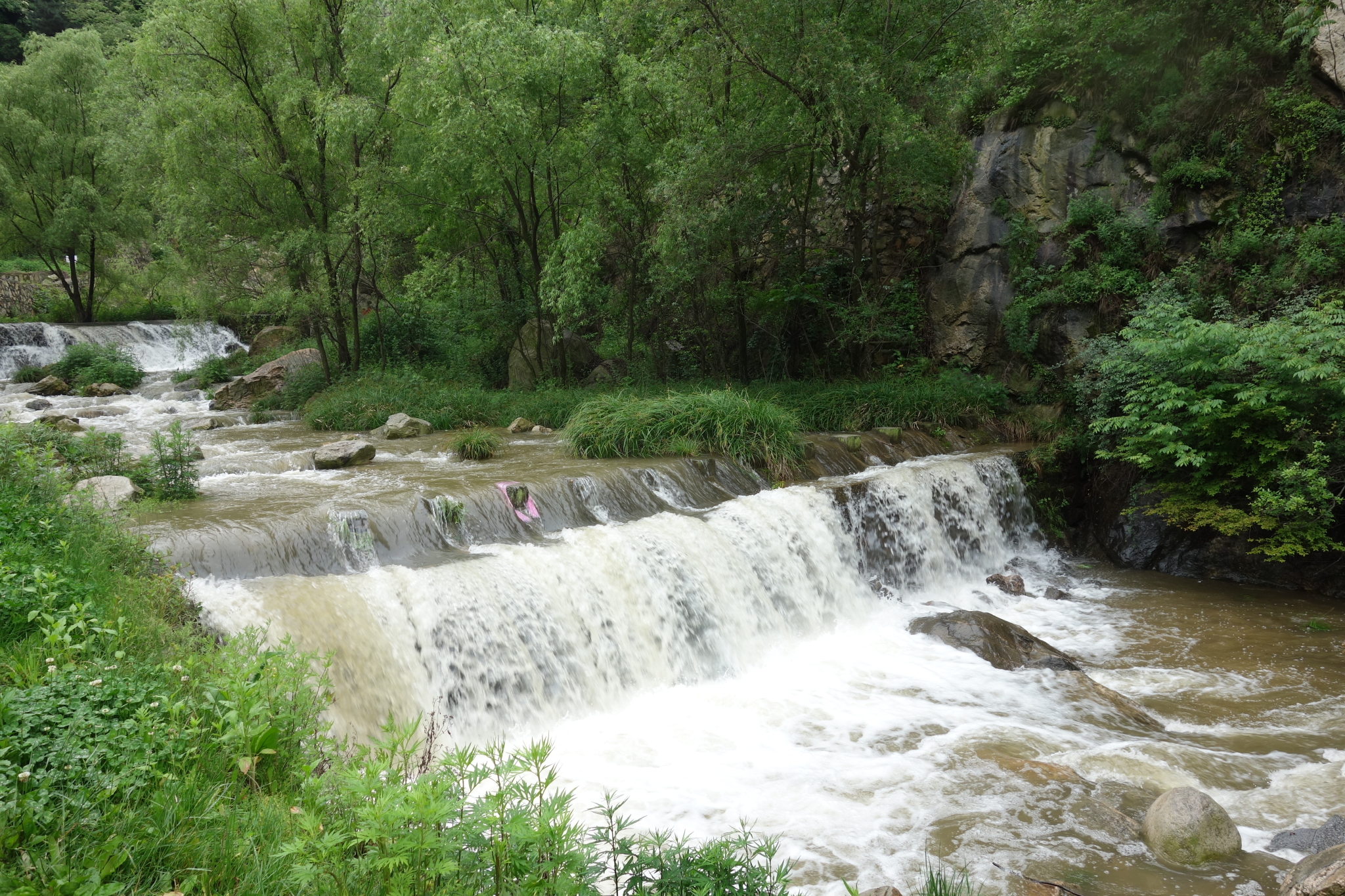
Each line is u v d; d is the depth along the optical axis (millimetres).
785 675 9031
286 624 6551
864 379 18500
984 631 9734
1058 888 5059
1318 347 10891
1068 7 17219
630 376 19656
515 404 17438
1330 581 11586
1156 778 6531
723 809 6082
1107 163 16438
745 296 19094
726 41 15102
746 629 9594
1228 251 14297
